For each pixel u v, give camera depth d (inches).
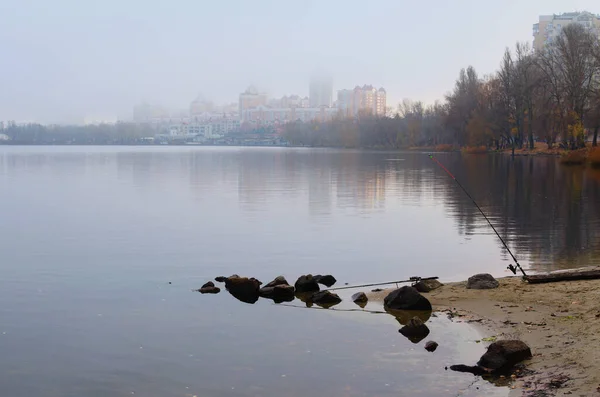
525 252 791.1
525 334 433.7
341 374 389.1
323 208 1286.9
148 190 1708.9
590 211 1202.6
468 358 406.3
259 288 596.7
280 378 386.3
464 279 655.1
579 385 340.5
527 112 4042.8
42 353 438.6
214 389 374.0
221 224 1056.8
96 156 4712.1
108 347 448.5
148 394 371.2
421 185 1840.6
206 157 4434.1
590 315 459.2
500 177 2133.4
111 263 748.6
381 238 912.9
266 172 2517.2
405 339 450.0
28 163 3415.4
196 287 628.1
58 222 1090.7
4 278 669.9
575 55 3235.7
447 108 5206.7
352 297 565.9
